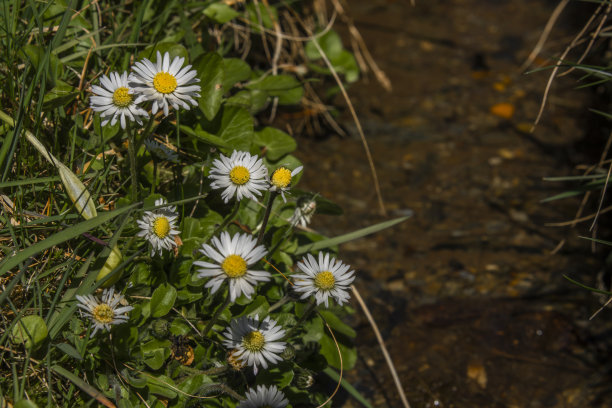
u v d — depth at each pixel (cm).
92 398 162
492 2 548
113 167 201
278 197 225
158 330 173
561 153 381
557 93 433
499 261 309
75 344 162
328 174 356
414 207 341
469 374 251
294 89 278
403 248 315
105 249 162
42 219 166
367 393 241
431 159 375
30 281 172
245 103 231
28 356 147
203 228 199
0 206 177
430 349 262
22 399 145
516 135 397
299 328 201
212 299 183
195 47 236
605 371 254
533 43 486
